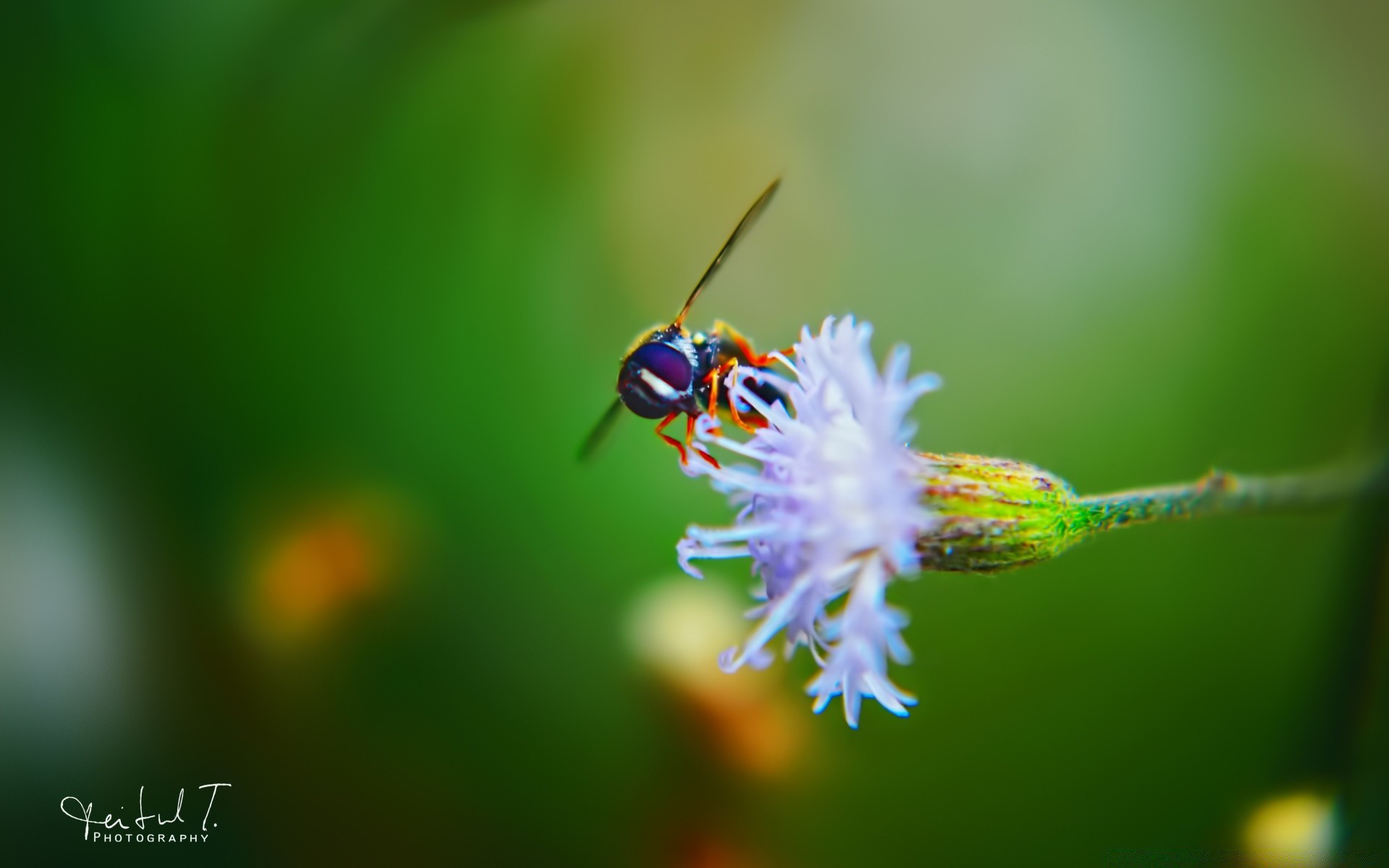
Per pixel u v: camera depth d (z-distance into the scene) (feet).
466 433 0.41
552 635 0.40
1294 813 0.37
